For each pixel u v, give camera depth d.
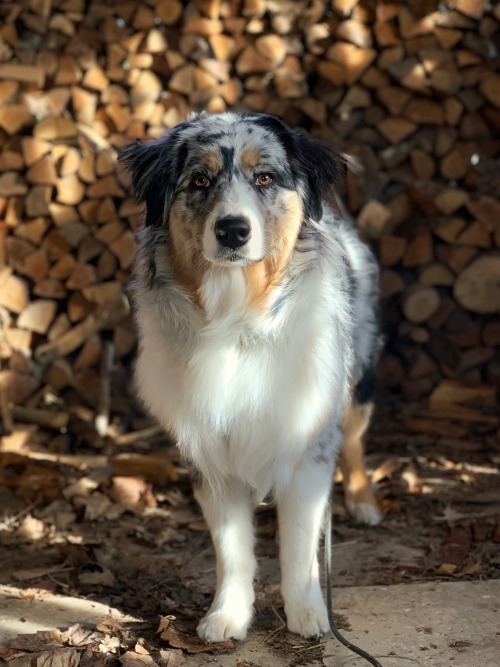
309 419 2.35
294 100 3.23
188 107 3.23
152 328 2.38
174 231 2.35
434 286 3.27
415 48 3.18
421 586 2.49
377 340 2.78
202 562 2.63
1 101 3.17
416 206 3.26
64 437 3.18
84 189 3.20
